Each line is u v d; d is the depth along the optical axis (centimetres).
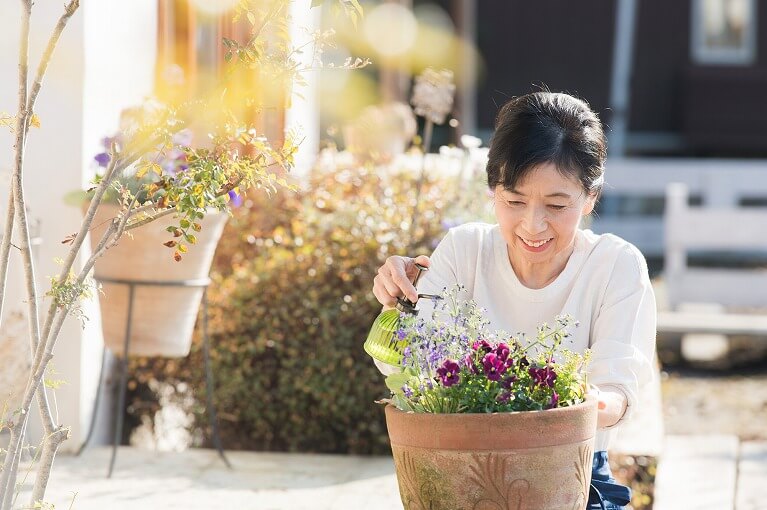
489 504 221
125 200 265
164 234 480
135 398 610
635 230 1659
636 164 1562
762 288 1038
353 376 581
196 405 602
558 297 288
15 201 248
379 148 851
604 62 2033
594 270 287
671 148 2048
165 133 254
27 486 465
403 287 266
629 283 284
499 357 231
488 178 270
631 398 270
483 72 2045
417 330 245
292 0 252
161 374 607
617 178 1565
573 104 268
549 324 291
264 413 596
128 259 486
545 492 221
